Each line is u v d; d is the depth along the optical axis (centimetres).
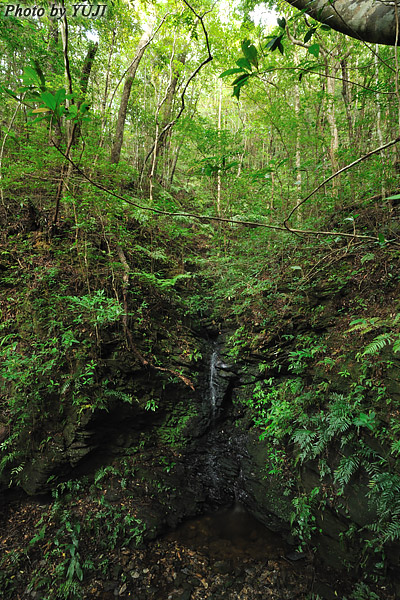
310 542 378
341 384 379
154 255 538
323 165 564
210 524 439
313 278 497
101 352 445
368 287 428
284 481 411
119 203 486
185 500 452
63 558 355
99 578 353
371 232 454
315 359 429
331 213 561
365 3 120
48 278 466
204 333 614
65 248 507
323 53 588
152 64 834
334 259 472
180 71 797
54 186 483
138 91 873
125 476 438
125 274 505
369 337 377
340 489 344
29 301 452
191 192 1030
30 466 391
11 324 443
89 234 512
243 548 402
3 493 387
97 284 488
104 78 848
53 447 396
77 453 400
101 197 454
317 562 367
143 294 550
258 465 447
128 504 416
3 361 405
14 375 373
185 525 433
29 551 355
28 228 528
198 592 349
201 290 669
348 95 643
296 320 480
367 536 325
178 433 494
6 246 500
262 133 764
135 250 557
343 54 576
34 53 587
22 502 395
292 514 383
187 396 518
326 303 467
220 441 515
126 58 855
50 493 399
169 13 658
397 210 448
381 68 454
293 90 787
